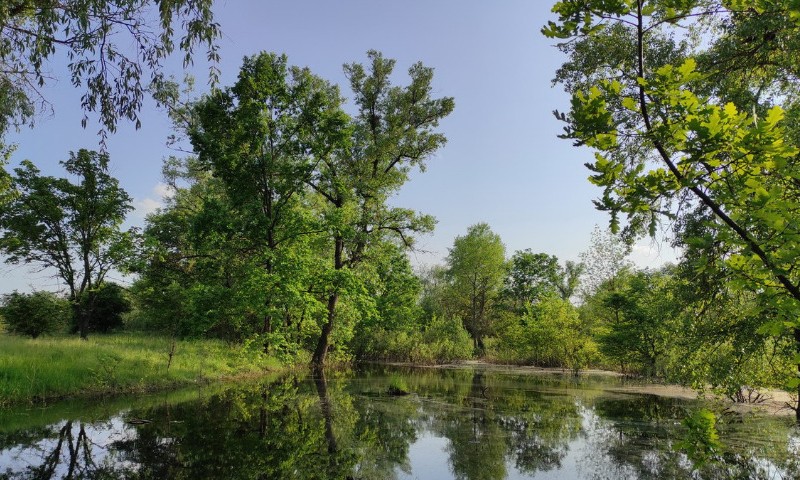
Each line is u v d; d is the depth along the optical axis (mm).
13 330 21719
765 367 7777
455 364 32344
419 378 21391
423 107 25031
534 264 54250
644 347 20078
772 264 2703
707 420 3564
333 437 9719
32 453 7922
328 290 23172
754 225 2824
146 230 30328
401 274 32906
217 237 20594
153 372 15383
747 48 5523
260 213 20031
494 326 47094
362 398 14742
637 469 7598
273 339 19750
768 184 3350
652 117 3160
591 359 27188
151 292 25266
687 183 2768
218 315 20016
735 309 7242
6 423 9766
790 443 8820
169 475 7113
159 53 8000
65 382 12750
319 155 20953
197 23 7410
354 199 24312
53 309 22234
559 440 9531
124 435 9242
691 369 8547
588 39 7270
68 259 23438
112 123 8078
